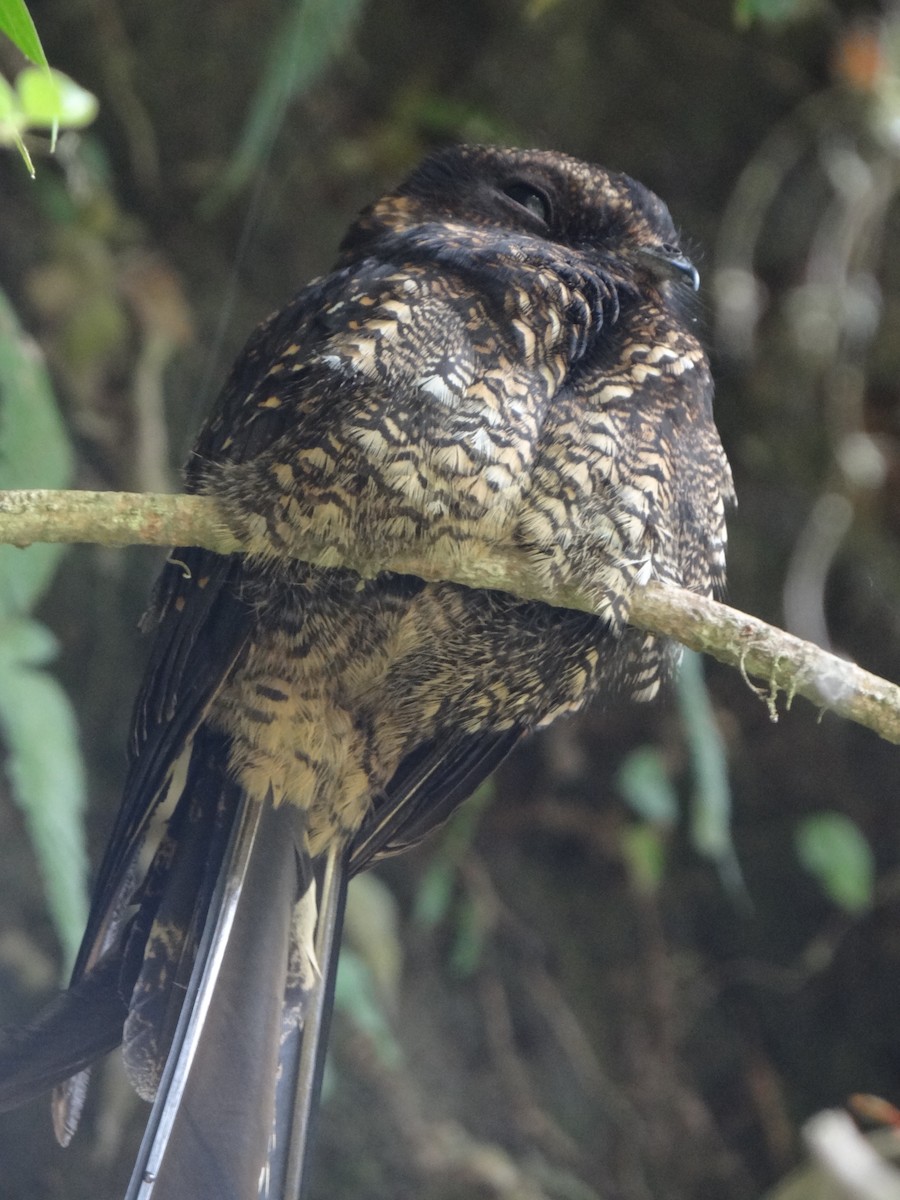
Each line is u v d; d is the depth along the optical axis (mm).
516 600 5328
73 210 9102
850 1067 9852
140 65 9508
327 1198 8547
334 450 4980
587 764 9789
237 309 9578
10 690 6473
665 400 5469
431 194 6312
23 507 4672
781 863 10000
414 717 5609
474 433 4988
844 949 9992
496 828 9727
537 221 6109
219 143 9633
